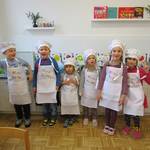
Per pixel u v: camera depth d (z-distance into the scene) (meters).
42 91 2.85
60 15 3.39
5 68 2.88
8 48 2.72
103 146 2.42
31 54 3.32
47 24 3.37
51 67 2.82
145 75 2.56
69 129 2.82
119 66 2.61
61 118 3.14
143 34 3.41
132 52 2.57
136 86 2.58
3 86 3.10
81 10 3.36
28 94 2.88
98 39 3.42
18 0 3.35
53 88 2.85
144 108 2.79
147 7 3.30
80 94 2.92
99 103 2.78
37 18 3.37
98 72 2.85
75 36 3.43
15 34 3.46
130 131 2.71
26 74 2.87
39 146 2.42
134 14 3.31
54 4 3.35
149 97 3.03
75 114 2.98
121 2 3.31
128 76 2.59
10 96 2.86
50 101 2.88
